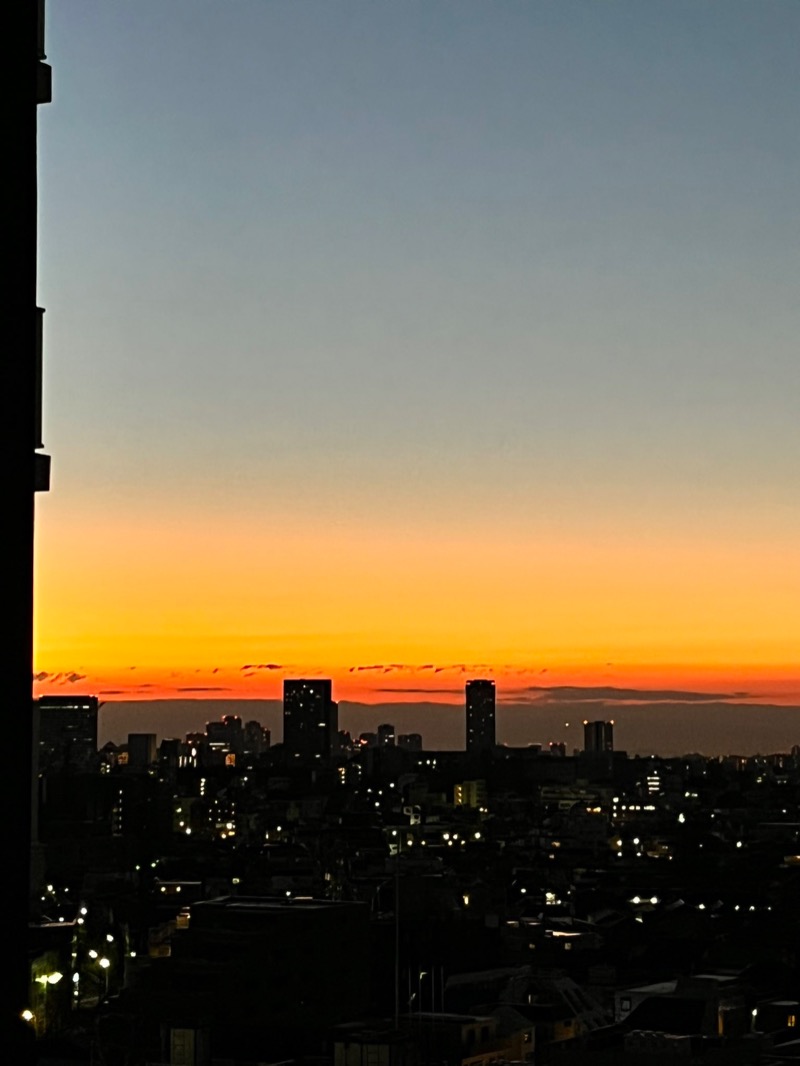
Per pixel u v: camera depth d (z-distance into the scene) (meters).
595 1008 98.75
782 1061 73.56
